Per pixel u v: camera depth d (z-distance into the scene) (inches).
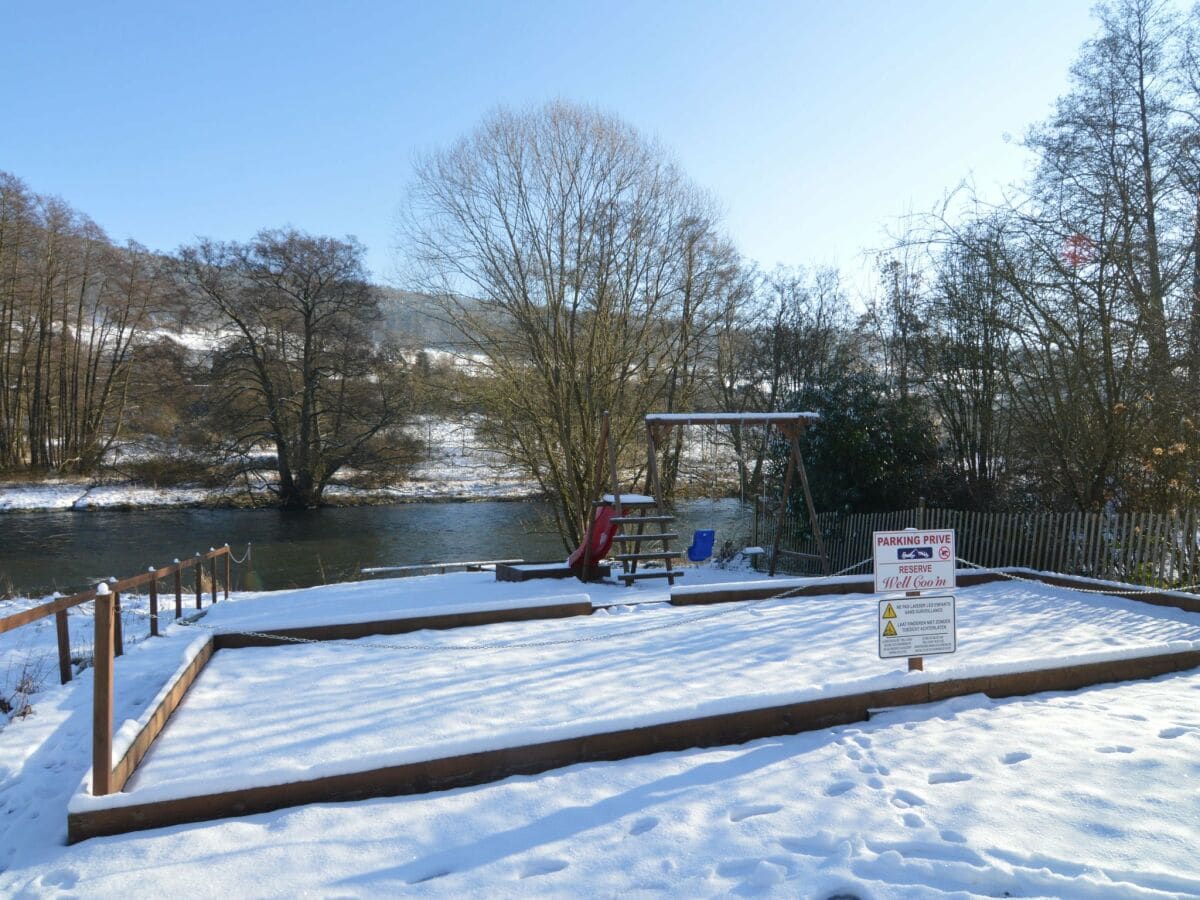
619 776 203.9
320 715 251.1
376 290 1596.9
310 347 1619.1
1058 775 195.5
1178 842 160.9
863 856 159.2
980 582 489.1
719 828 174.9
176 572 480.4
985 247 589.3
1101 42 552.4
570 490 920.3
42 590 776.9
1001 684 259.9
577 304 869.8
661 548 946.1
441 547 1123.9
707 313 994.1
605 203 869.8
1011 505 613.9
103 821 181.8
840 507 661.9
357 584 640.4
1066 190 556.1
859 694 240.1
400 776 197.5
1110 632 347.6
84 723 270.4
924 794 187.0
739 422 551.5
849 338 1189.7
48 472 1728.6
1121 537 468.4
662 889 152.3
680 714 222.1
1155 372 495.2
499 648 309.9
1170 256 520.7
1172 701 252.4
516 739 207.2
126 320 1888.5
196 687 285.3
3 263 1691.7
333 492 1669.5
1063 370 572.4
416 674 295.7
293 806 191.5
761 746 222.7
